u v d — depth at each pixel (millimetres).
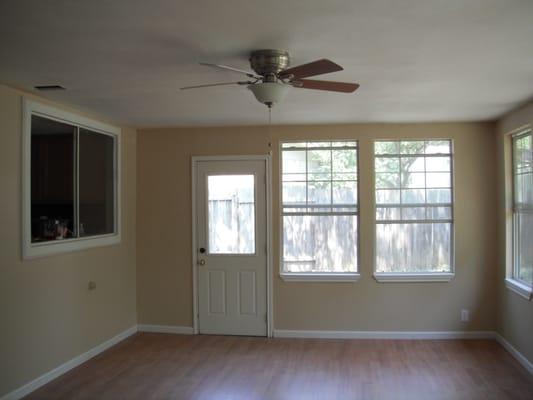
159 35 2465
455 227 5191
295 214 5410
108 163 5094
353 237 5344
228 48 2666
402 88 3637
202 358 4660
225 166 5457
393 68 3088
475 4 2100
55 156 4117
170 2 2066
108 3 2072
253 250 5434
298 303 5355
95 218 4781
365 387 3912
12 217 3578
